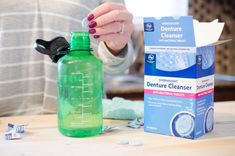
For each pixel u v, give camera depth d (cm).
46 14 105
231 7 258
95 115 68
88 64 67
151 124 70
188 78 64
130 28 81
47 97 105
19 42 103
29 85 104
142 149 59
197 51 63
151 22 66
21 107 104
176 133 67
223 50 255
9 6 102
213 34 66
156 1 238
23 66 103
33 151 58
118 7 77
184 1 248
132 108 83
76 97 66
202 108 67
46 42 70
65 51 69
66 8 105
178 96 66
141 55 249
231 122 79
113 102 88
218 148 60
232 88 208
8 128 70
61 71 67
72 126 66
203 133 68
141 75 240
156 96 68
